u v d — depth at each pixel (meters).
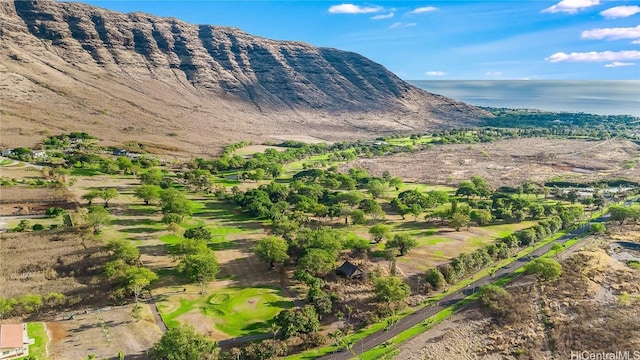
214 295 100.94
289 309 92.69
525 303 99.50
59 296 92.75
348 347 82.19
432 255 128.38
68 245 122.44
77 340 81.44
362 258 123.44
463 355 81.75
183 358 73.31
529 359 80.50
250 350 78.62
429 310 98.31
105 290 99.12
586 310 95.56
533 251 134.62
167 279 107.56
